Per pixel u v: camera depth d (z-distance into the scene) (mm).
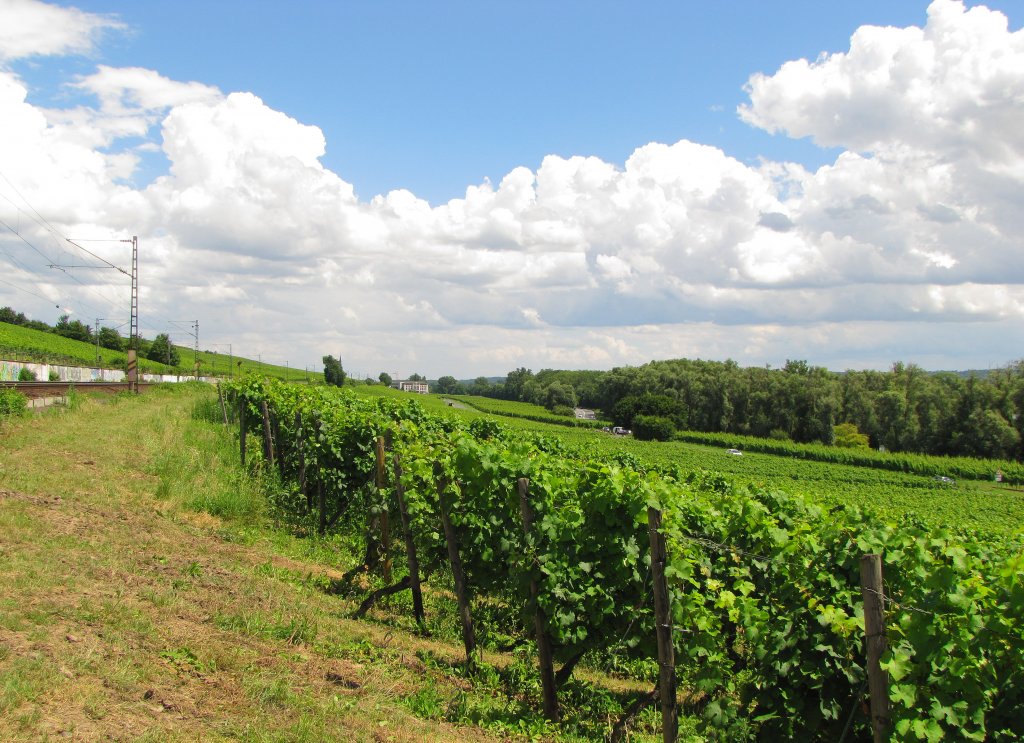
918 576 5660
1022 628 4484
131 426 22750
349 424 14227
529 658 8773
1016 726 4578
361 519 14375
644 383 118000
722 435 81875
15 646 5250
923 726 4328
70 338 100812
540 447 19828
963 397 85812
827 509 9711
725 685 7273
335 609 8891
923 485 54625
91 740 4301
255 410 21938
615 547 7078
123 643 5773
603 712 7492
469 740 5836
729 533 8102
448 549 8297
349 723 5395
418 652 7906
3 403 21156
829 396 96000
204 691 5391
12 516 8891
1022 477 61062
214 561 9281
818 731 5883
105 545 8570
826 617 5430
